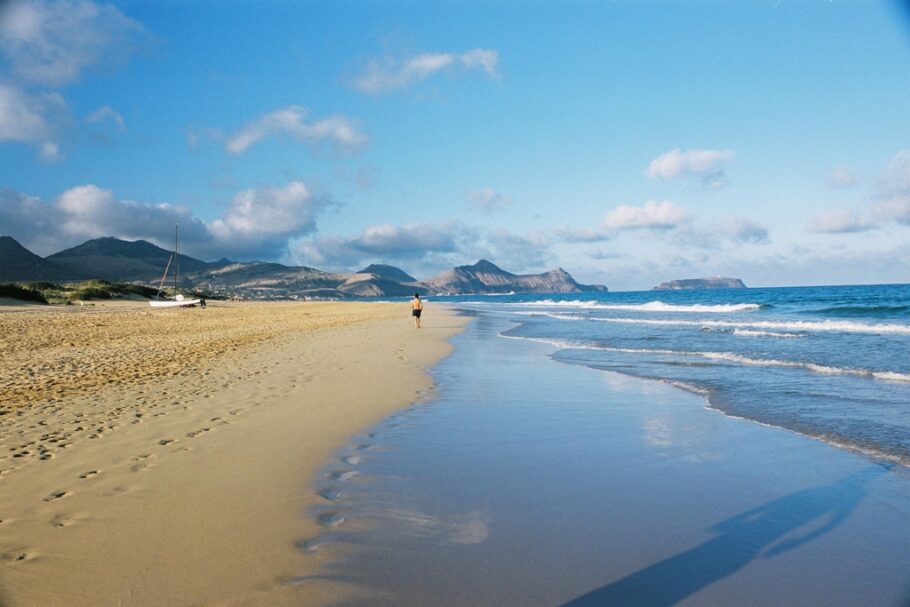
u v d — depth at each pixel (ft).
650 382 37.50
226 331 76.89
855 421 26.11
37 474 17.31
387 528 14.25
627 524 14.75
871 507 16.03
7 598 10.47
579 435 23.86
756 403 30.37
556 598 11.06
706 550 13.30
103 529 13.64
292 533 13.73
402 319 125.70
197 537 13.34
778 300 226.38
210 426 23.70
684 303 242.99
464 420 26.48
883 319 100.48
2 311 114.62
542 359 50.70
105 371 37.42
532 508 15.79
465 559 12.63
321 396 30.99
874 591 11.52
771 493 17.12
